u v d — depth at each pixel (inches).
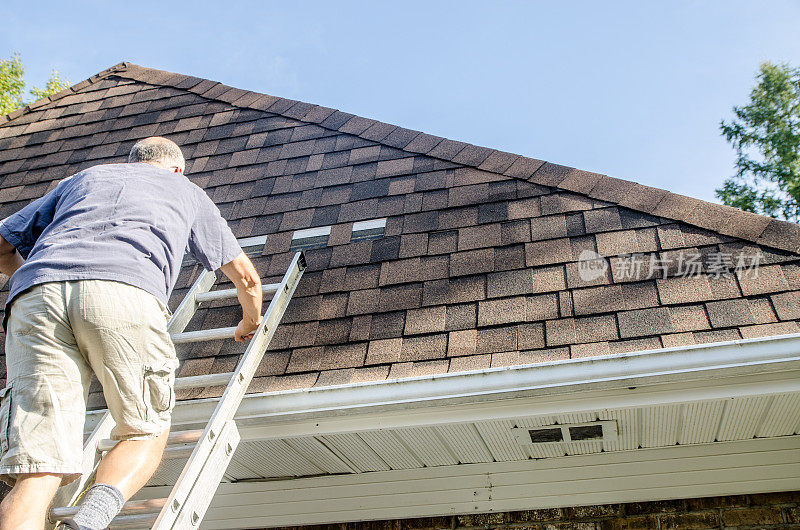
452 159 175.3
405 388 122.9
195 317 156.7
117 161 226.4
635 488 143.2
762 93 732.7
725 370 111.1
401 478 155.2
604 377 115.0
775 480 136.9
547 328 127.0
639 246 136.6
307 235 170.7
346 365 133.0
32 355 81.3
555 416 123.0
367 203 173.0
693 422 128.6
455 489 151.8
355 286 150.7
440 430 130.6
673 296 124.5
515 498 148.5
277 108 218.5
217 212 108.2
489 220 155.1
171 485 155.2
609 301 127.7
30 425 78.7
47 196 100.3
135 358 85.4
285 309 137.8
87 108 256.5
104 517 77.6
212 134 220.2
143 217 92.4
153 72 259.6
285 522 159.9
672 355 113.5
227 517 163.3
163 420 89.8
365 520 155.8
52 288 82.7
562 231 145.9
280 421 129.0
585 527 147.2
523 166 165.2
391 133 191.2
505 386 118.6
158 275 90.7
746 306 118.5
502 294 136.6
